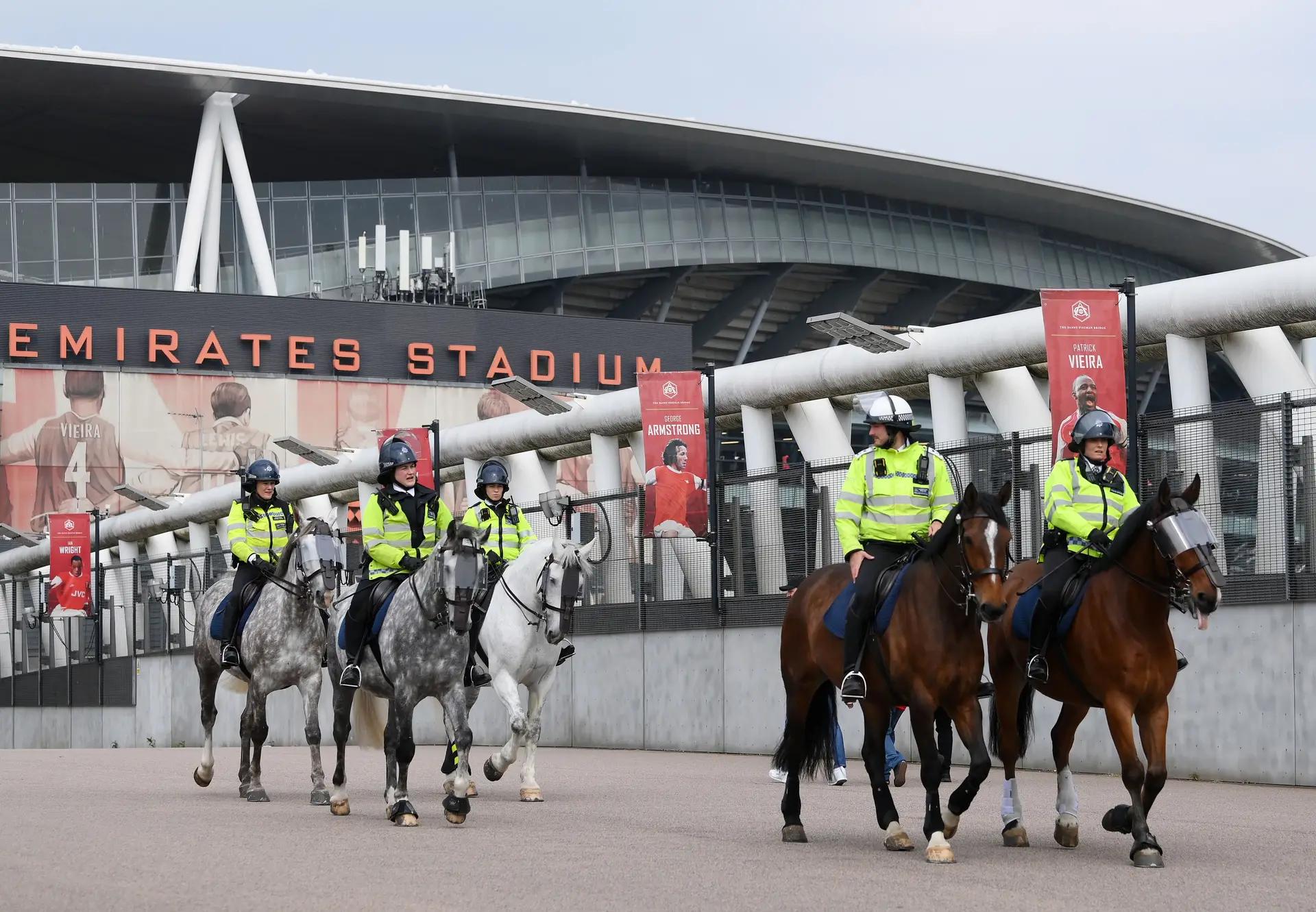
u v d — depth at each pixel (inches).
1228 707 718.5
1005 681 462.9
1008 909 333.7
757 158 2901.1
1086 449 450.9
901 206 3184.1
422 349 2518.5
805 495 938.1
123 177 3041.3
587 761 913.5
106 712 1721.2
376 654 543.8
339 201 2716.5
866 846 455.2
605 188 2908.5
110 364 2352.4
